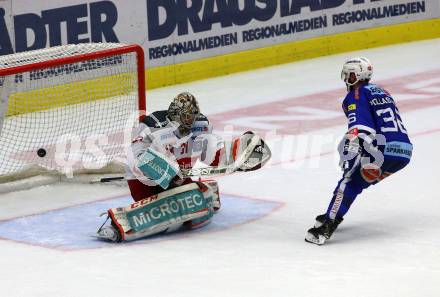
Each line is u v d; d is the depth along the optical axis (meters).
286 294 12.41
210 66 31.67
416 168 19.78
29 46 27.31
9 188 19.14
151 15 30.03
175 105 15.32
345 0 35.06
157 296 12.43
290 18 33.69
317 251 14.46
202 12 31.33
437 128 23.48
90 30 28.59
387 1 36.16
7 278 13.51
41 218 17.11
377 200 17.48
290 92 28.88
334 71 31.94
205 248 14.78
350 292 12.43
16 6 26.88
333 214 14.84
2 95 21.39
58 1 27.78
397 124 14.98
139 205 15.35
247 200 17.92
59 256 14.58
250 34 32.72
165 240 15.34
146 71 30.00
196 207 15.68
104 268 13.84
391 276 13.11
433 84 29.23
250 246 14.83
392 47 36.03
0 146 21.67
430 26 37.25
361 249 14.51
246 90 29.44
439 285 12.66
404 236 15.20
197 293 12.52
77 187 19.44
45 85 23.97
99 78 23.70
